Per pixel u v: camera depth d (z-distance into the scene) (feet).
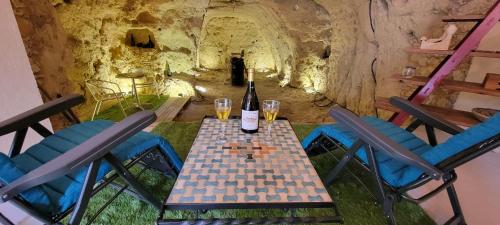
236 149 4.10
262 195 3.06
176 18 13.61
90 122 4.90
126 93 14.14
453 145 3.16
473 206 4.64
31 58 7.06
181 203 2.90
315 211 4.36
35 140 4.70
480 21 5.68
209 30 22.09
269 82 19.08
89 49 11.27
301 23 13.78
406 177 3.54
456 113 6.72
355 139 4.32
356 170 5.63
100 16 11.16
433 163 3.31
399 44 8.30
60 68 8.41
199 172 3.47
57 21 8.43
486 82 5.92
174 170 4.64
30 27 7.07
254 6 14.89
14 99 4.23
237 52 23.30
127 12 12.03
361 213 4.38
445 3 7.02
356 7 10.11
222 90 17.33
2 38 3.99
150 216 4.21
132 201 4.52
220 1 13.61
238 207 2.93
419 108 4.58
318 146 5.28
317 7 12.25
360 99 10.73
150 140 4.16
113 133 3.14
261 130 4.86
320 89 14.73
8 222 3.06
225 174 3.44
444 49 6.31
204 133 4.69
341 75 12.39
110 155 3.22
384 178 3.79
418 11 7.48
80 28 10.43
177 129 7.98
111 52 13.10
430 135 4.58
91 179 3.04
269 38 20.39
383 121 5.35
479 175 5.57
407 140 4.58
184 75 15.71
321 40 13.73
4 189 2.49
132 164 3.95
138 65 14.34
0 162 2.66
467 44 5.79
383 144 3.31
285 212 4.33
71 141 4.21
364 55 10.33
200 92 16.06
